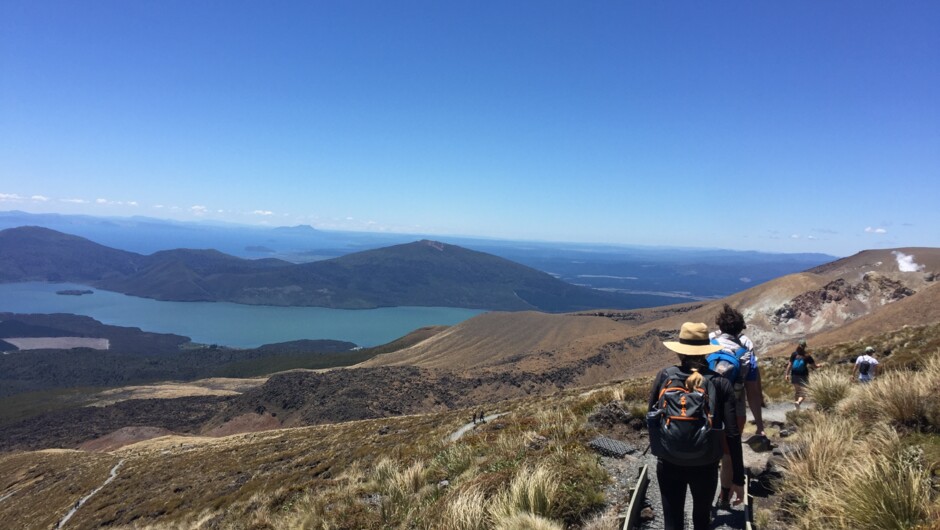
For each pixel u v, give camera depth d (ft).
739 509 18.30
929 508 13.60
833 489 15.69
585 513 20.40
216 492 92.89
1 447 433.89
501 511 20.36
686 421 13.41
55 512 132.36
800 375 37.35
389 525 27.71
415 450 51.67
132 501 112.37
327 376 547.49
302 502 43.34
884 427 19.49
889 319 376.68
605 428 32.22
